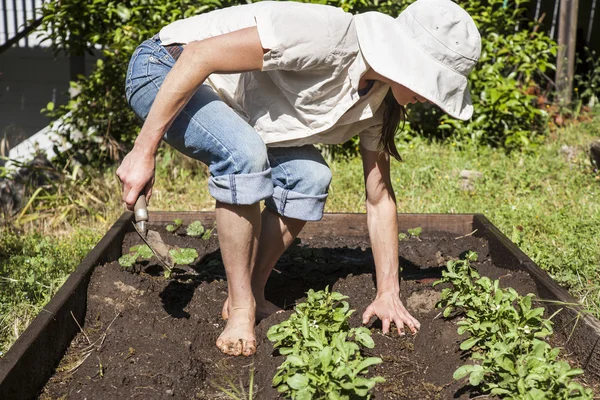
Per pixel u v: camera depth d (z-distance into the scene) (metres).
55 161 6.96
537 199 5.76
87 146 7.07
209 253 4.26
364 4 6.77
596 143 6.60
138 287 3.44
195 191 6.24
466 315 2.97
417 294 3.29
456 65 2.49
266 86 2.79
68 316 3.02
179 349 2.85
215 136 2.67
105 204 5.99
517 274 3.43
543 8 10.67
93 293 3.35
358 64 2.56
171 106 2.53
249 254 2.84
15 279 4.02
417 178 6.35
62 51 9.16
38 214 5.80
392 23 2.55
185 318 3.24
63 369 2.80
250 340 2.88
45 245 4.73
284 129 2.81
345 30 2.51
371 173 3.16
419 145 7.34
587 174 6.42
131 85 2.84
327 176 3.06
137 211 2.59
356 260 4.25
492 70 7.40
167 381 2.62
